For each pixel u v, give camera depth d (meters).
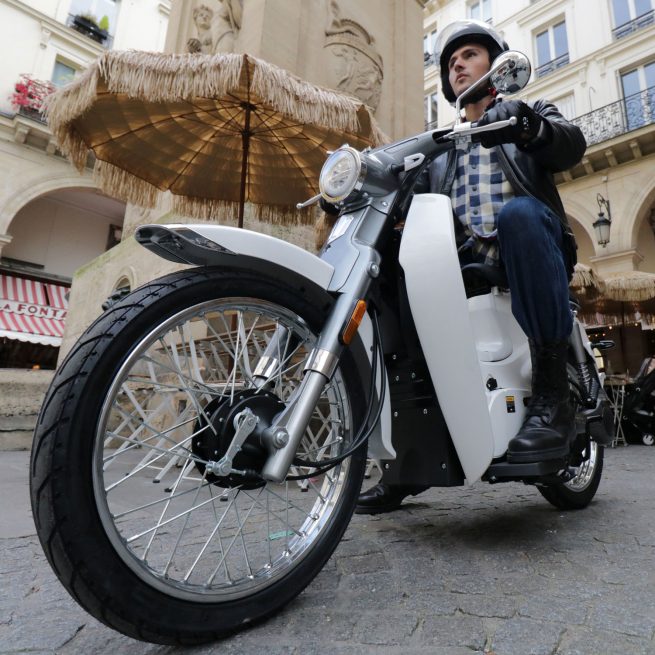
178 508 1.87
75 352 0.83
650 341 9.95
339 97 2.83
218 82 2.53
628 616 0.94
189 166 3.88
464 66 1.63
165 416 2.91
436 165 1.67
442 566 1.25
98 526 0.76
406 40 6.11
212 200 4.21
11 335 13.12
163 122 3.42
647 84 12.88
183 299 0.92
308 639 0.88
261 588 0.95
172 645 0.85
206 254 0.97
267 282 1.04
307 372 1.00
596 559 1.28
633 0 13.45
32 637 0.92
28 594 1.14
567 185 12.27
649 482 2.55
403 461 1.41
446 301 1.26
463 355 1.26
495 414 1.35
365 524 1.70
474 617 0.95
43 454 0.75
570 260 1.54
